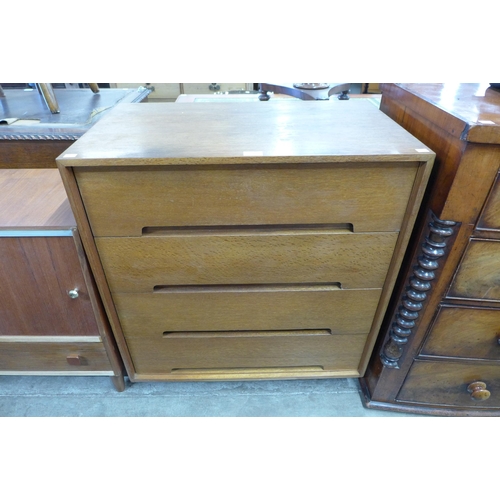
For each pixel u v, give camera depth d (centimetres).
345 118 75
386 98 87
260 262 71
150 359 92
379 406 95
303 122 73
